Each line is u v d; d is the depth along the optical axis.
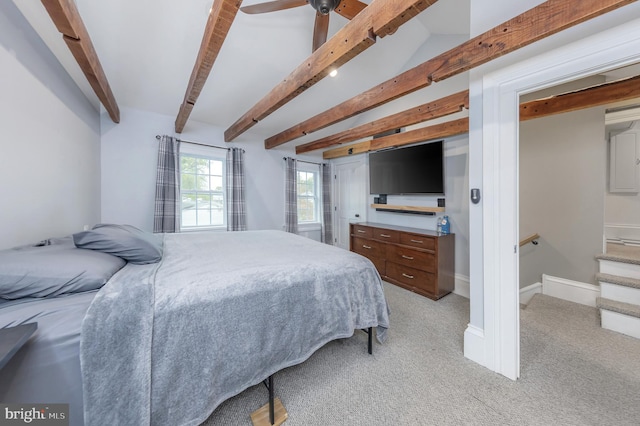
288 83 2.06
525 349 1.84
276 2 1.84
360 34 1.34
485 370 1.62
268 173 4.38
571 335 2.02
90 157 2.54
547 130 2.76
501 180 1.51
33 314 0.86
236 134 3.40
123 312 0.93
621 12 1.09
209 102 3.27
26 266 0.95
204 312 1.07
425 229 3.43
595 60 1.16
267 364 1.23
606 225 3.42
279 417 1.25
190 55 2.59
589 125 2.52
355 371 1.62
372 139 3.92
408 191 3.56
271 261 1.59
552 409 1.31
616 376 1.54
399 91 1.97
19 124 1.41
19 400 0.76
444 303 2.75
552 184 2.75
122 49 2.36
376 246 3.64
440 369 1.63
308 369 1.64
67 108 2.01
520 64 1.39
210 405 1.03
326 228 5.06
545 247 2.81
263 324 1.23
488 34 1.36
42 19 1.55
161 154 3.19
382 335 1.85
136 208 3.15
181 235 2.67
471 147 1.67
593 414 1.27
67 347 0.83
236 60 2.79
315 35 2.16
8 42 1.32
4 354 0.62
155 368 0.93
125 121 3.06
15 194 1.38
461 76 2.95
